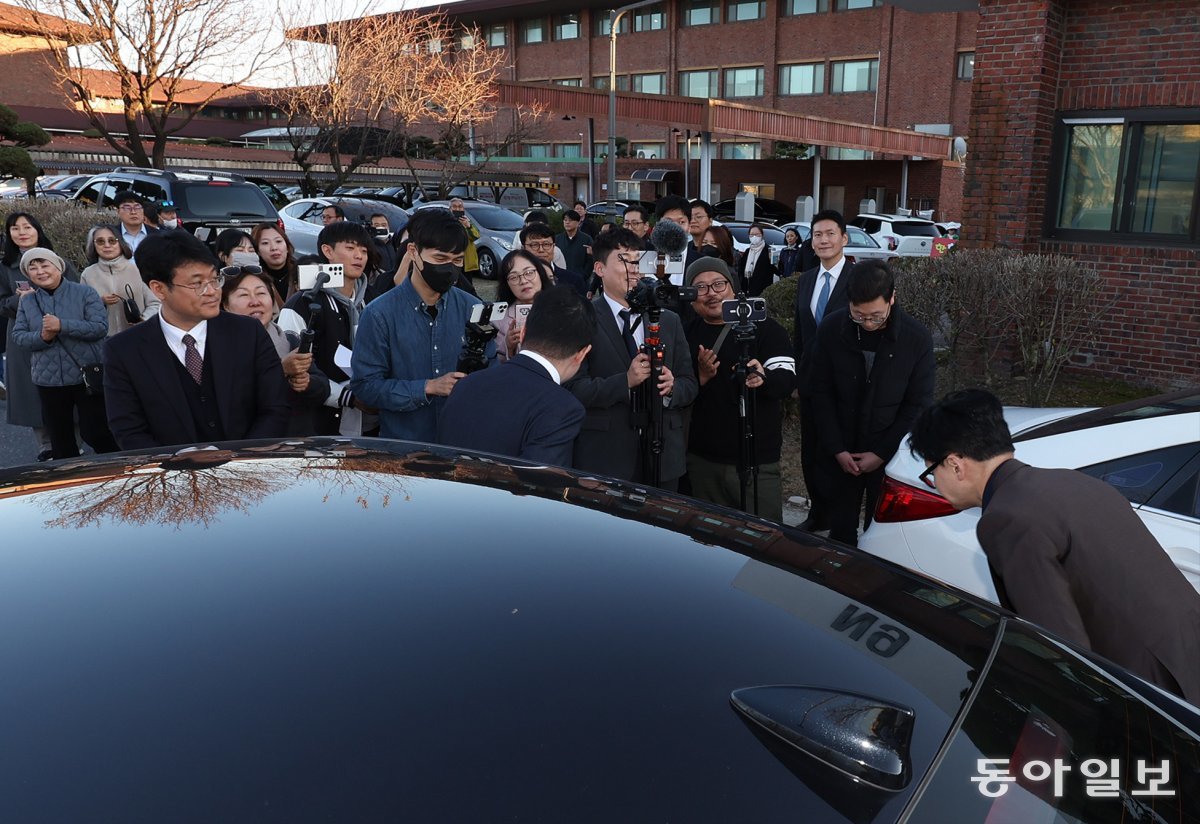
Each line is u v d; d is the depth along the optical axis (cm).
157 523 141
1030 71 814
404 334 354
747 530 170
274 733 95
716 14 4159
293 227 1598
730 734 104
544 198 2866
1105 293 827
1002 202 852
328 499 154
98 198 1329
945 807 104
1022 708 126
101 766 89
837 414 432
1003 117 838
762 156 3938
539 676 108
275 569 127
